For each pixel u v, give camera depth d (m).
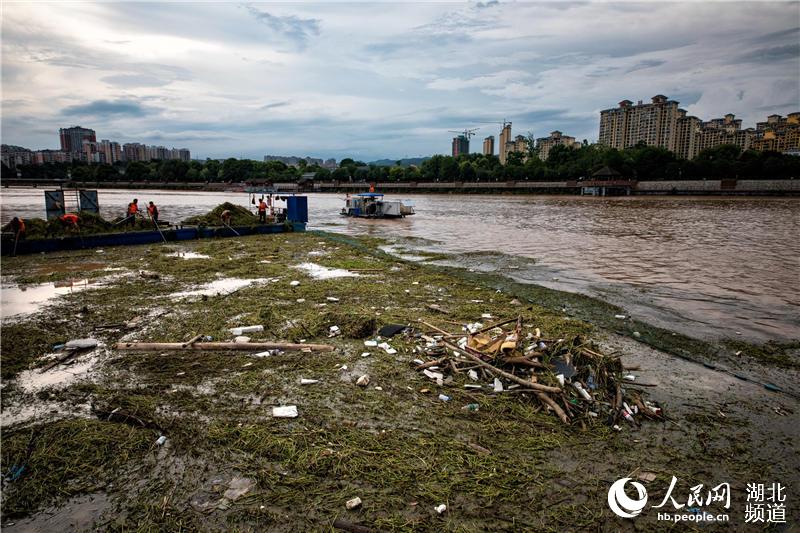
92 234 21.16
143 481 4.90
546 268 17.08
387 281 14.55
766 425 6.17
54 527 4.28
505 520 4.39
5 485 4.85
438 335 9.05
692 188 73.88
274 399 6.61
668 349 8.81
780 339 9.48
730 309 11.61
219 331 9.38
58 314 10.66
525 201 67.00
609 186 79.38
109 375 7.39
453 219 38.91
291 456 5.25
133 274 15.23
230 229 25.62
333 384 7.07
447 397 6.59
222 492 4.73
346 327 9.45
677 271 16.45
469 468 5.11
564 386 6.62
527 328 9.50
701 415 6.38
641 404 6.48
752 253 20.42
